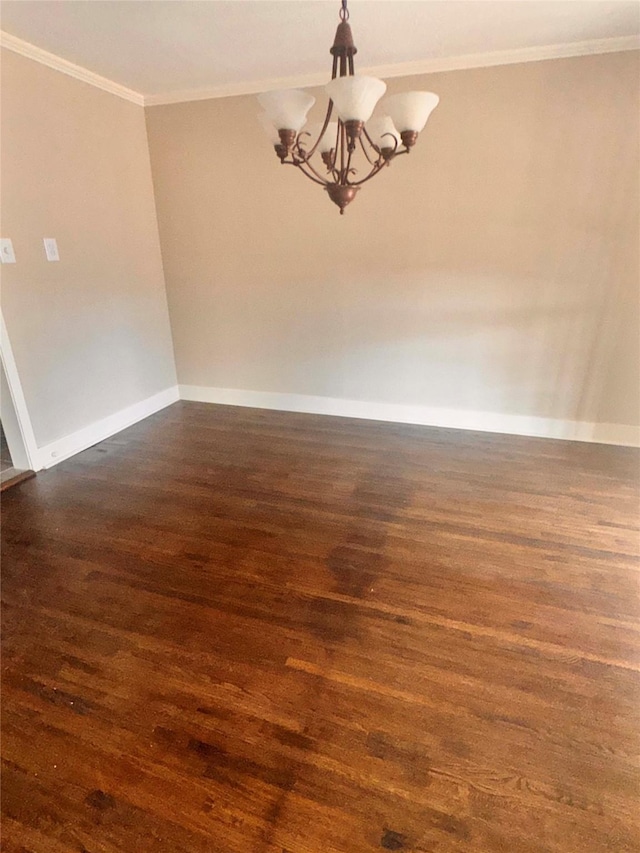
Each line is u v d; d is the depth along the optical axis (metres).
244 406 4.19
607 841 1.17
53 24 2.43
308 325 3.78
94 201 3.26
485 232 3.18
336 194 1.74
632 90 2.71
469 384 3.52
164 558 2.22
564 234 3.04
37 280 2.93
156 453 3.30
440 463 3.08
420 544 2.29
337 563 2.17
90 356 3.38
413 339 3.54
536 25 2.48
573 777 1.31
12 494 2.78
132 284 3.69
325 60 2.91
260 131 3.40
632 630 1.79
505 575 2.08
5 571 2.14
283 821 1.22
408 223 3.30
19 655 1.71
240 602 1.95
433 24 2.46
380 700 1.53
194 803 1.26
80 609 1.92
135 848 1.17
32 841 1.19
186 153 3.62
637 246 2.94
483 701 1.52
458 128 3.03
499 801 1.25
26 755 1.38
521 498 2.67
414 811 1.24
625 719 1.46
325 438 3.49
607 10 2.32
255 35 2.56
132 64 2.95
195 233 3.82
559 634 1.77
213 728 1.45
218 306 3.97
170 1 2.20
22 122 2.73
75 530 2.44
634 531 2.37
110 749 1.40
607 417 3.30
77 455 3.27
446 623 1.83
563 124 2.86
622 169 2.84
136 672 1.64
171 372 4.26
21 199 2.78
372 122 1.83
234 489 2.81
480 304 3.32
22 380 2.90
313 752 1.38
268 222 3.61
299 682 1.60
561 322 3.20
